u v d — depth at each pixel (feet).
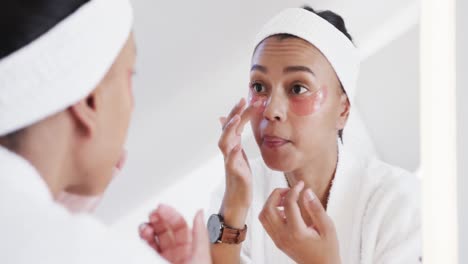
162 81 2.84
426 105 2.51
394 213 2.80
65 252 1.21
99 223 1.33
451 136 2.50
